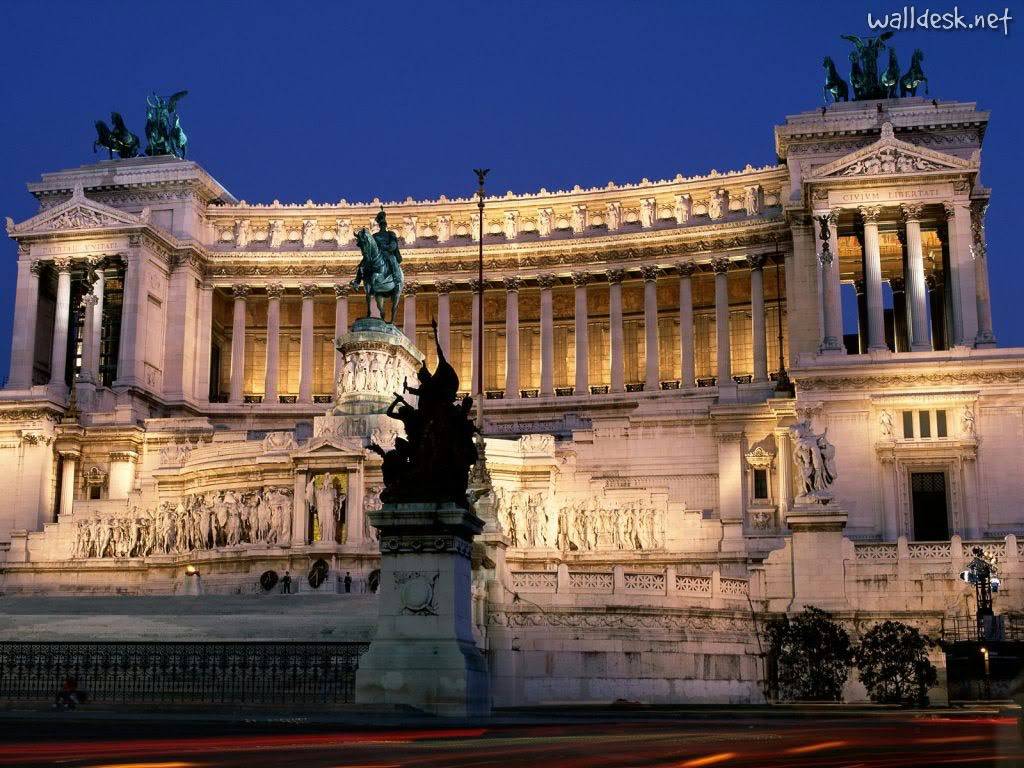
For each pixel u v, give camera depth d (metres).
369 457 71.62
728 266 113.75
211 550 73.56
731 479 89.62
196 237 120.50
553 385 116.94
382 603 32.34
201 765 17.66
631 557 71.44
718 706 46.72
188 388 116.00
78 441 94.69
